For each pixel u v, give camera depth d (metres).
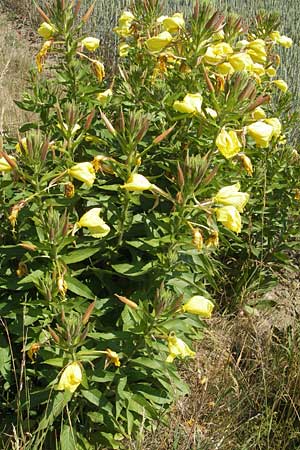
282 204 1.96
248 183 1.84
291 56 3.40
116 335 1.36
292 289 2.08
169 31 1.55
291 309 1.99
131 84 1.68
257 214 2.01
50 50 1.57
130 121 1.30
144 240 1.37
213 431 1.50
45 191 1.34
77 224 1.30
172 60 1.60
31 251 1.38
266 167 1.92
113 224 1.44
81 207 1.57
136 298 1.41
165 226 1.36
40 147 1.27
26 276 1.33
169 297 1.29
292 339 1.73
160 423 1.50
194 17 1.45
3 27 4.01
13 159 1.30
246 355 1.77
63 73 1.63
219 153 1.48
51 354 1.31
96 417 1.41
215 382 1.64
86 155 1.59
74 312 1.34
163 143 1.59
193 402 1.60
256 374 1.67
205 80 1.43
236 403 1.58
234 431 1.50
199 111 1.38
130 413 1.40
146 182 1.32
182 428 1.49
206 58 1.46
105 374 1.36
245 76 1.33
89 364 1.40
